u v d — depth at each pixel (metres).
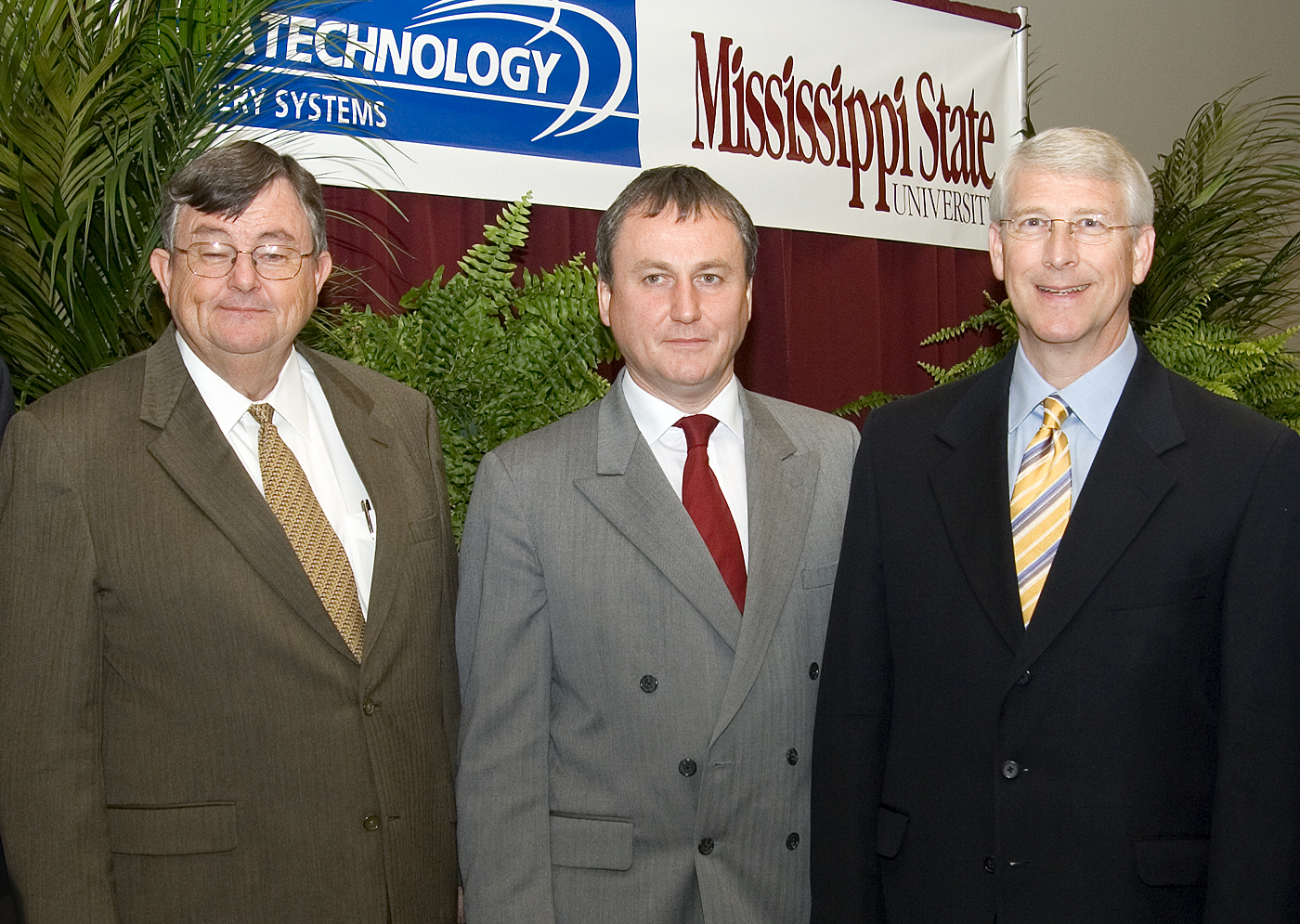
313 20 2.25
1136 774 1.22
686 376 1.39
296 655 1.30
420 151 2.40
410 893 1.37
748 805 1.37
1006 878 1.25
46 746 1.23
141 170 1.70
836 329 3.29
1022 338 1.40
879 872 1.40
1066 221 1.31
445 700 1.51
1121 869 1.21
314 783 1.30
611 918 1.32
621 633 1.37
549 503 1.42
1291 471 1.22
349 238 2.46
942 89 3.24
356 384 1.57
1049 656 1.25
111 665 1.29
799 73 2.97
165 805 1.27
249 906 1.28
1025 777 1.25
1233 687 1.20
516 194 2.53
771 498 1.45
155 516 1.28
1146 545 1.24
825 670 1.42
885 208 3.14
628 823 1.34
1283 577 1.20
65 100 1.63
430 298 1.94
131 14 1.72
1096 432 1.34
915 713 1.36
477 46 2.47
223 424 1.39
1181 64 4.47
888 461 1.45
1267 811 1.17
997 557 1.31
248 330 1.34
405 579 1.42
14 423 1.30
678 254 1.37
